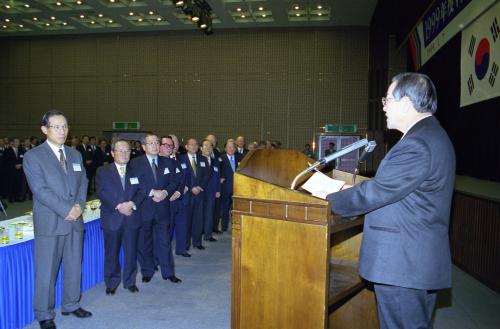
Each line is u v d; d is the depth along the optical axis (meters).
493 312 3.21
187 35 13.30
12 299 2.72
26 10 11.66
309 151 11.84
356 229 2.24
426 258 1.42
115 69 13.73
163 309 3.20
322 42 12.59
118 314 3.09
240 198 1.66
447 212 1.46
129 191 3.50
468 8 4.95
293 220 1.54
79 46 13.93
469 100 5.11
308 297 1.52
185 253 4.88
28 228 3.15
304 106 12.70
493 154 4.75
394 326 1.49
